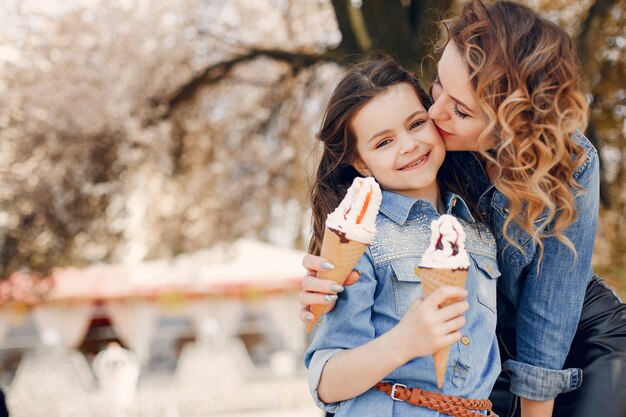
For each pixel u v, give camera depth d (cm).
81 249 927
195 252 1025
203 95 948
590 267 233
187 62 907
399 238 196
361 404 188
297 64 884
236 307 1631
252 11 935
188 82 912
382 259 193
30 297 982
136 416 1348
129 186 895
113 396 1335
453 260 164
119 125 860
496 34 188
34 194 856
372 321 192
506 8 194
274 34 946
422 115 199
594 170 209
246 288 1541
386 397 187
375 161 200
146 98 902
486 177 221
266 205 977
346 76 209
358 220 176
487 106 186
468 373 189
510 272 219
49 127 852
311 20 938
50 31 893
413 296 190
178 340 1755
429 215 200
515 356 233
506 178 191
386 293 192
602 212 749
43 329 1570
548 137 187
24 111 857
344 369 179
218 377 1531
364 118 200
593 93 708
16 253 888
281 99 953
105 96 859
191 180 977
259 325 1786
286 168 966
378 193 178
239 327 1761
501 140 188
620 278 755
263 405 1409
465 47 190
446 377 187
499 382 235
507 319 234
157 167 911
